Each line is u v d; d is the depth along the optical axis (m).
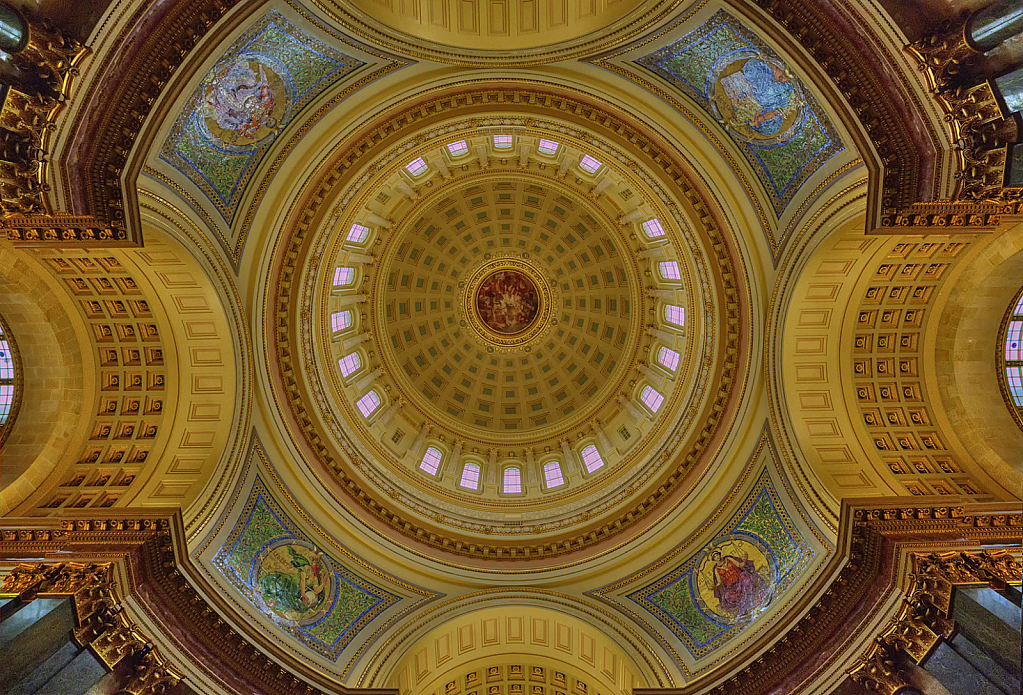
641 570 21.73
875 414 20.27
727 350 22.02
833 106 14.89
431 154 26.62
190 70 14.91
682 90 18.75
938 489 18.88
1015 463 19.58
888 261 18.78
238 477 20.14
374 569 21.91
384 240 31.30
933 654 14.73
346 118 20.00
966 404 20.69
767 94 17.08
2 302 19.75
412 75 19.50
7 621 13.38
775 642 17.42
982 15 12.62
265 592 19.80
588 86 19.72
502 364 35.94
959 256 19.12
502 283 35.72
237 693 16.97
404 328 34.16
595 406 32.53
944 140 13.56
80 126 13.06
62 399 20.84
